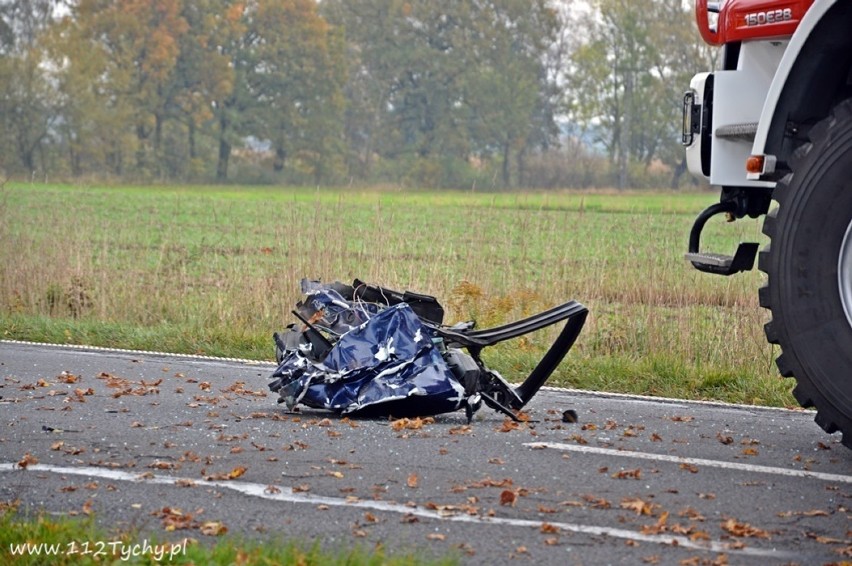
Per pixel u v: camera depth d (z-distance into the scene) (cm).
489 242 2828
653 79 17512
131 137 17000
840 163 1088
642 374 1852
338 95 18250
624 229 3139
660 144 17638
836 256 1095
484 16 18700
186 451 1149
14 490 998
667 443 1241
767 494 1015
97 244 3578
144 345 2120
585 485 1030
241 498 978
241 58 17800
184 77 17338
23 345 2069
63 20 16775
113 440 1198
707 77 1450
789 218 1120
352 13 18950
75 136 16762
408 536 878
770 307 1139
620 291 2358
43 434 1226
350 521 915
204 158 17925
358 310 1397
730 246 5025
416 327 1350
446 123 18500
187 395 1523
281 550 814
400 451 1152
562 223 3206
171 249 3638
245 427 1272
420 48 18450
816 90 1157
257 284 2391
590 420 1404
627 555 837
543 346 2105
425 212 7075
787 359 1130
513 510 948
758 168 1174
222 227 6731
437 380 1319
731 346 1970
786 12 1324
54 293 2494
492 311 2198
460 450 1161
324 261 2412
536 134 18925
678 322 2062
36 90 16450
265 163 18425
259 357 2042
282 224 2664
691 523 917
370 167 18612
